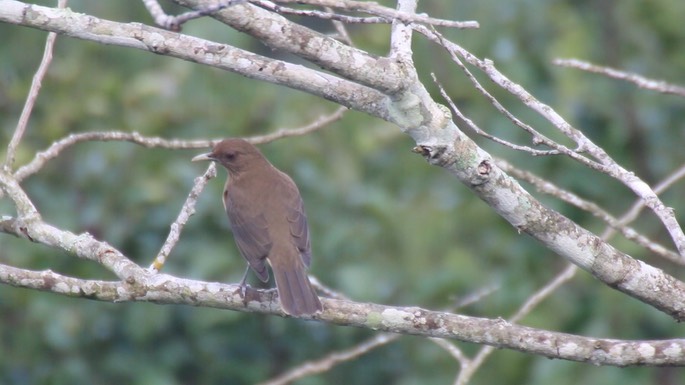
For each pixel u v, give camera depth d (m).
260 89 13.59
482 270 13.23
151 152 13.35
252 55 6.49
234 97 13.62
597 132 13.48
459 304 10.36
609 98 13.37
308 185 13.38
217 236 13.34
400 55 6.79
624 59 13.58
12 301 13.23
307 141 13.34
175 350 13.77
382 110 6.71
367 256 13.26
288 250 8.89
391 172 13.91
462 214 13.47
